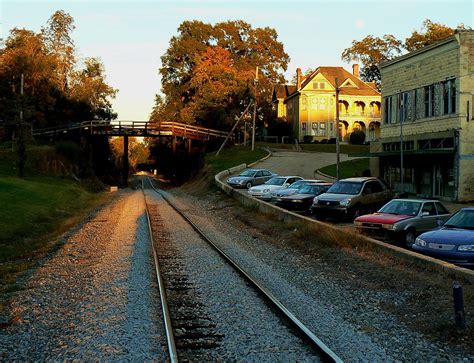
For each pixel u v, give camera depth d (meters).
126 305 10.02
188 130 67.44
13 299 10.95
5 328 8.97
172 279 12.38
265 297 10.43
